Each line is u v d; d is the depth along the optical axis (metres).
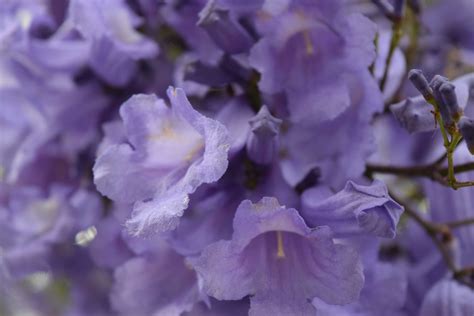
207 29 0.24
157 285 0.25
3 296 0.32
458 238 0.27
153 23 0.28
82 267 0.30
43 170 0.30
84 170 0.30
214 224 0.24
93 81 0.29
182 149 0.23
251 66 0.24
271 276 0.22
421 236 0.28
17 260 0.29
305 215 0.23
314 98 0.24
